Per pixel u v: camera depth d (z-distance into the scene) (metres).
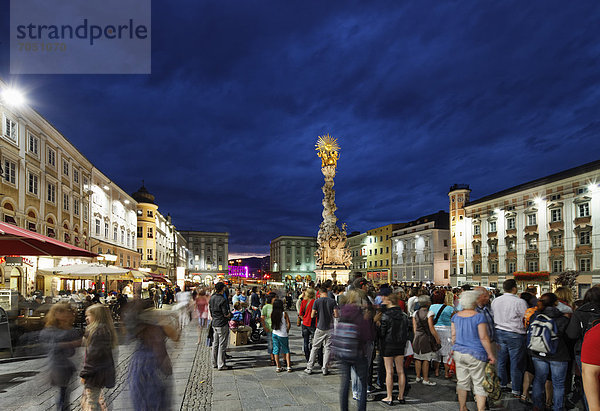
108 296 25.00
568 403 6.19
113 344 4.71
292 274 120.00
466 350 5.29
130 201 49.88
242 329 12.51
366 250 90.75
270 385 7.62
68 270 17.38
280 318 8.75
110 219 40.66
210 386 7.59
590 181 36.06
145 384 4.22
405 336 6.51
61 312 4.95
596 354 2.29
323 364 8.48
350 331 5.48
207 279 111.75
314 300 9.45
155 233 59.06
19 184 22.00
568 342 5.56
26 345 11.60
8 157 20.80
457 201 56.84
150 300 4.55
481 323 5.29
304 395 6.96
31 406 6.40
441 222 66.50
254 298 13.63
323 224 36.94
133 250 50.31
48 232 25.59
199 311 13.63
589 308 5.30
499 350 6.98
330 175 37.47
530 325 5.78
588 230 36.09
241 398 6.81
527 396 6.45
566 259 38.22
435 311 8.01
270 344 9.69
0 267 19.86
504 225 46.94
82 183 32.22
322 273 35.56
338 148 37.81
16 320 11.91
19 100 20.67
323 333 8.34
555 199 39.88
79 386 7.39
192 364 9.76
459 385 5.39
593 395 2.28
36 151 24.16
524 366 6.57
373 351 7.08
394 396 6.84
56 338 4.87
